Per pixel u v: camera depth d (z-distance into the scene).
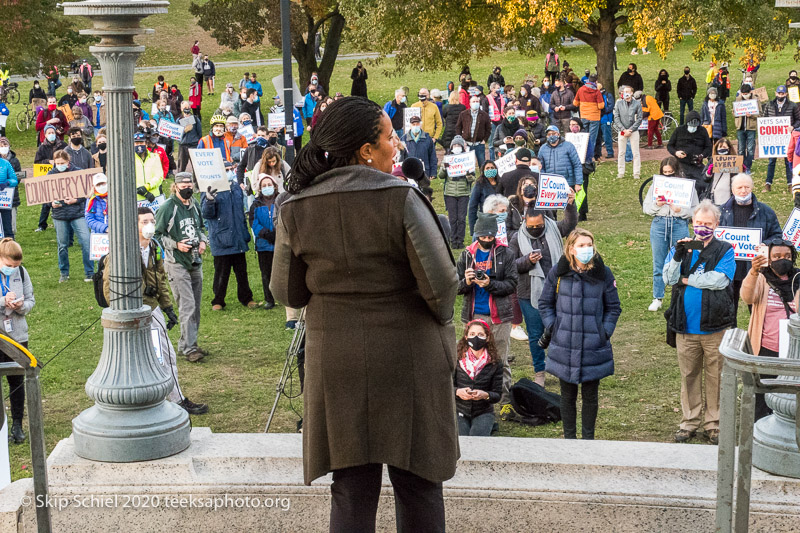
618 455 4.50
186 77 49.41
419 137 17.08
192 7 36.31
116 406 4.63
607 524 4.30
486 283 8.42
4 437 3.33
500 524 4.37
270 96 42.31
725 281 7.41
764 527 4.15
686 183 11.32
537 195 11.35
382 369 3.02
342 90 44.78
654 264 11.73
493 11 29.00
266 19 36.09
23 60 37.22
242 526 4.49
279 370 10.09
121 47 4.65
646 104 25.92
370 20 30.33
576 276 7.19
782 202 17.91
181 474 4.51
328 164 3.08
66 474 4.52
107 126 4.77
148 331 4.83
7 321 8.02
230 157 17.42
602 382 9.41
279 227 3.11
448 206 15.25
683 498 4.24
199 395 9.32
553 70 41.75
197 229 10.40
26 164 28.19
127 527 4.49
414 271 3.00
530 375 9.83
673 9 25.58
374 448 3.07
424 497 3.23
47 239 17.91
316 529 4.47
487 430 7.52
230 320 12.14
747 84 24.33
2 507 4.41
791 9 28.00
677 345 7.71
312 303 3.14
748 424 3.24
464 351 7.62
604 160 24.33
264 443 4.74
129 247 4.79
